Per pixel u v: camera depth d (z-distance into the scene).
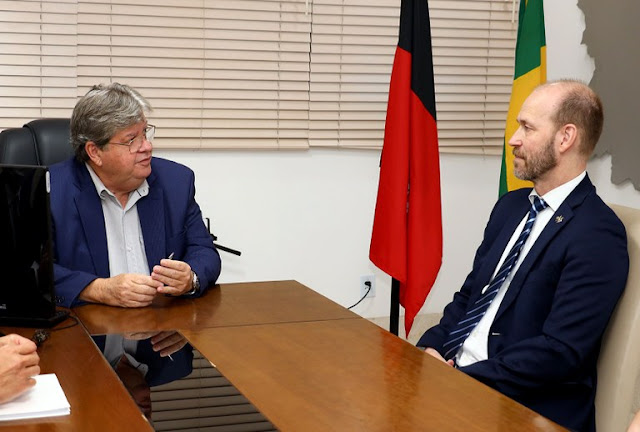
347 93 3.89
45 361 1.65
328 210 3.99
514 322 2.11
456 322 2.37
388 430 1.37
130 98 2.19
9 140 2.48
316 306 2.14
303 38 3.79
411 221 3.29
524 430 1.38
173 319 1.99
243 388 1.55
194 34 3.65
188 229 2.41
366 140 3.95
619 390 1.95
